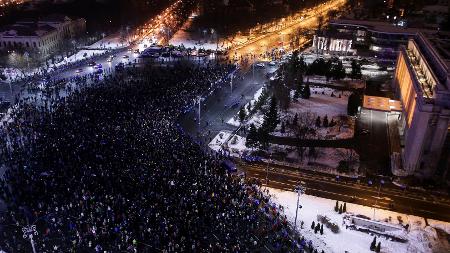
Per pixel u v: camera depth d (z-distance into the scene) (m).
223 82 159.25
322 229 80.31
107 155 96.69
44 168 92.69
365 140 117.62
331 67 168.38
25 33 187.00
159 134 108.44
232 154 109.31
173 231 76.31
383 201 91.94
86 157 96.06
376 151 112.12
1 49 184.50
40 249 73.38
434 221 85.94
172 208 81.19
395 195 94.06
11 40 186.75
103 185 86.62
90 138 104.19
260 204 87.44
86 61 183.38
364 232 81.94
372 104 129.12
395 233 81.56
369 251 76.88
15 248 73.75
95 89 139.62
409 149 101.62
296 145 114.50
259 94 149.00
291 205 89.31
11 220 80.25
